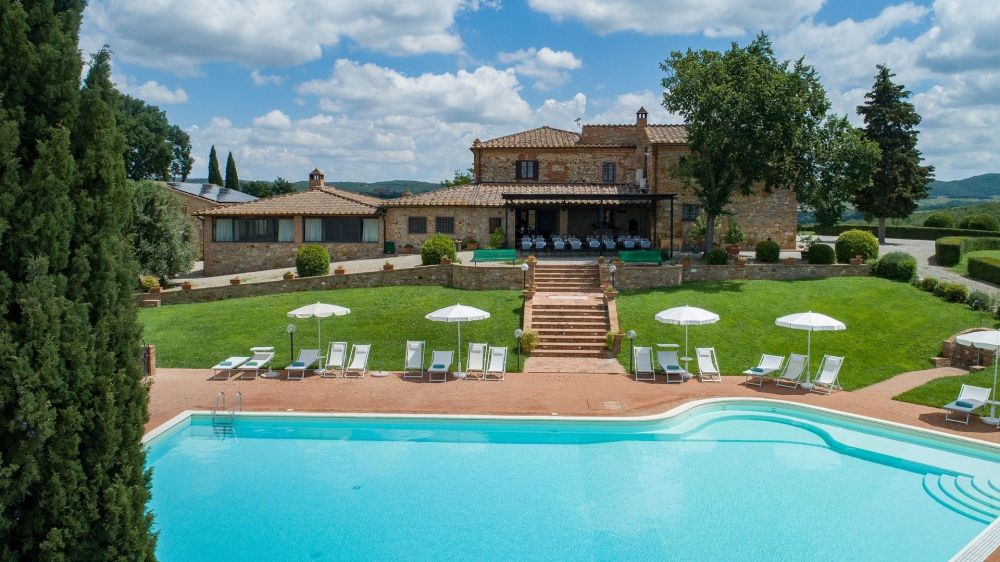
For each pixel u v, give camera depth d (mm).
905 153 50500
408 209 42844
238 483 14094
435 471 14758
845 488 13812
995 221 55344
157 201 37906
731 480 14227
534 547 11289
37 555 7262
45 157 7199
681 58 34000
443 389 20547
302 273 33500
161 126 77812
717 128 31344
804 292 28734
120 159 8164
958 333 23062
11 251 7066
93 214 7816
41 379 7105
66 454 7316
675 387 20656
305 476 14477
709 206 34250
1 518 6977
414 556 10984
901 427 16531
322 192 46281
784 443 16562
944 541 11523
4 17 7078
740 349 23641
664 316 21016
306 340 25094
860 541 11516
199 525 12094
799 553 11094
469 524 12148
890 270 30594
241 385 20984
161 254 37188
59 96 7516
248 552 11117
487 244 42562
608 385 20891
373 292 30156
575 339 24859
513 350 24359
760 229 41969
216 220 44000
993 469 14492
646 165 43844
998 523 11617
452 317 21344
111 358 7844
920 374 21359
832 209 35188
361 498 13312
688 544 11383
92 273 7824
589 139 47625
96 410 7637
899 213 50500
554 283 30438
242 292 31500
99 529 7609
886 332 24438
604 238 40562
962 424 16828
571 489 13727
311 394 19969
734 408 18938
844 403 18750
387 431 17594
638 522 12234
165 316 28391
